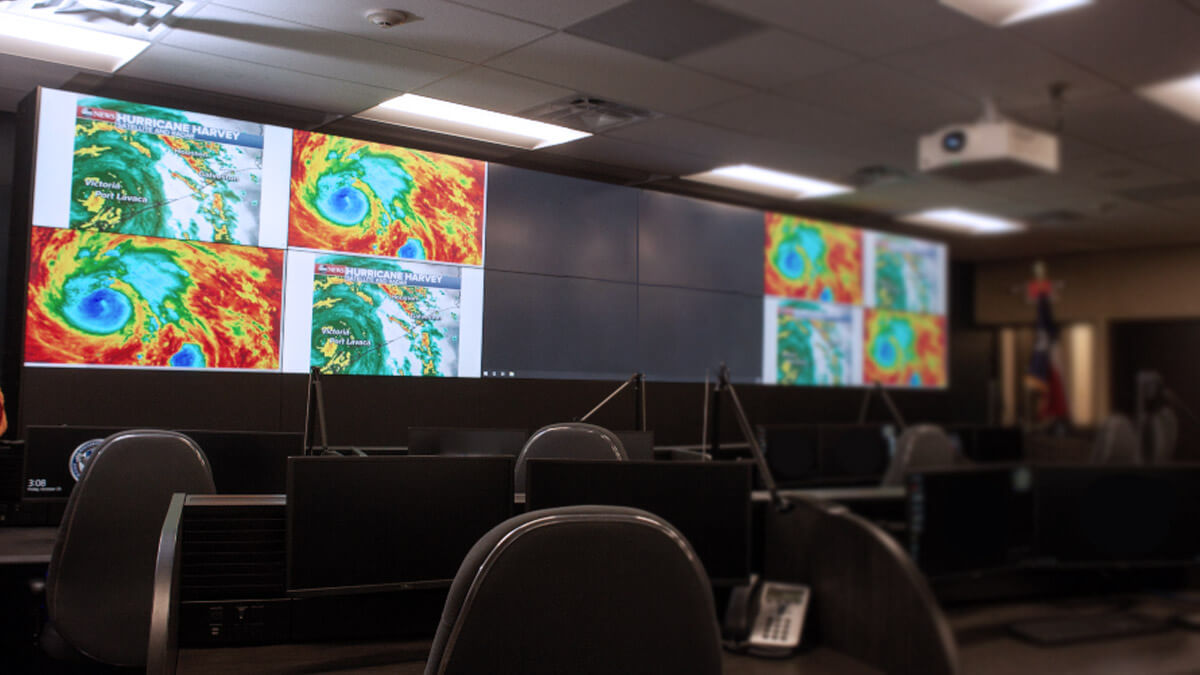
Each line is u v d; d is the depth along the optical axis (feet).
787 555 6.79
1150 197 21.43
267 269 12.68
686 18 11.07
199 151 12.70
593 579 3.20
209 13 10.87
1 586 9.21
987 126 14.48
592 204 14.26
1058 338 29.94
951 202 22.07
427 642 5.84
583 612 3.19
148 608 6.66
